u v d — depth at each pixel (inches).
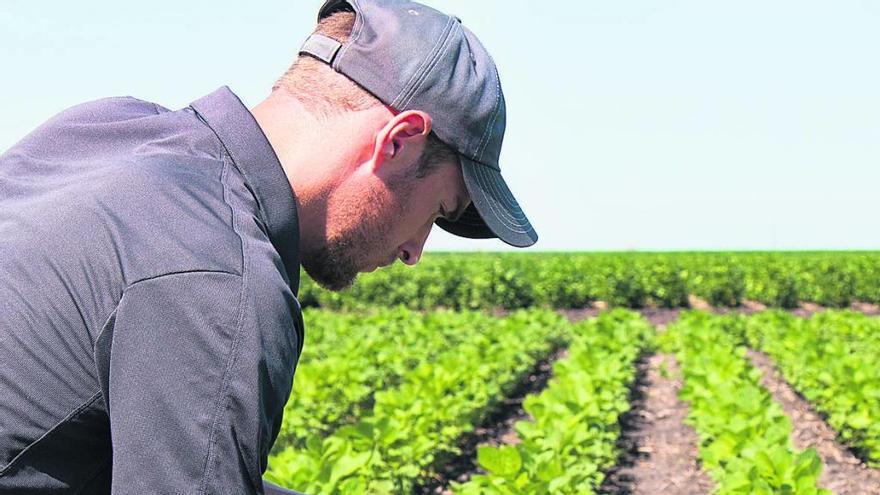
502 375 408.5
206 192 73.0
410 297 970.1
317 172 79.8
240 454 67.3
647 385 510.9
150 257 68.4
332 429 322.0
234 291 68.1
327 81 81.0
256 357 67.5
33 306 69.4
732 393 320.2
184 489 65.8
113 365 67.2
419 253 91.5
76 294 69.2
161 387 66.1
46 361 69.2
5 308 69.5
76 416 70.4
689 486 329.1
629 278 962.1
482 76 85.1
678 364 555.8
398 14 83.4
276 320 69.5
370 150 80.7
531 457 223.3
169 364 66.4
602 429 297.0
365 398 349.1
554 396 299.3
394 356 400.5
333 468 189.2
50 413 69.7
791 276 991.6
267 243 73.5
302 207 80.5
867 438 351.6
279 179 77.5
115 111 87.0
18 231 72.2
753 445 249.1
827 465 360.8
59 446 71.0
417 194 84.3
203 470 66.1
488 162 85.6
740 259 1091.9
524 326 553.3
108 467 73.8
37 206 73.3
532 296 960.3
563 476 212.2
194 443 66.0
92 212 71.0
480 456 208.4
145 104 92.3
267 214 76.5
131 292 67.7
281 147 80.6
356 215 81.8
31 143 82.4
